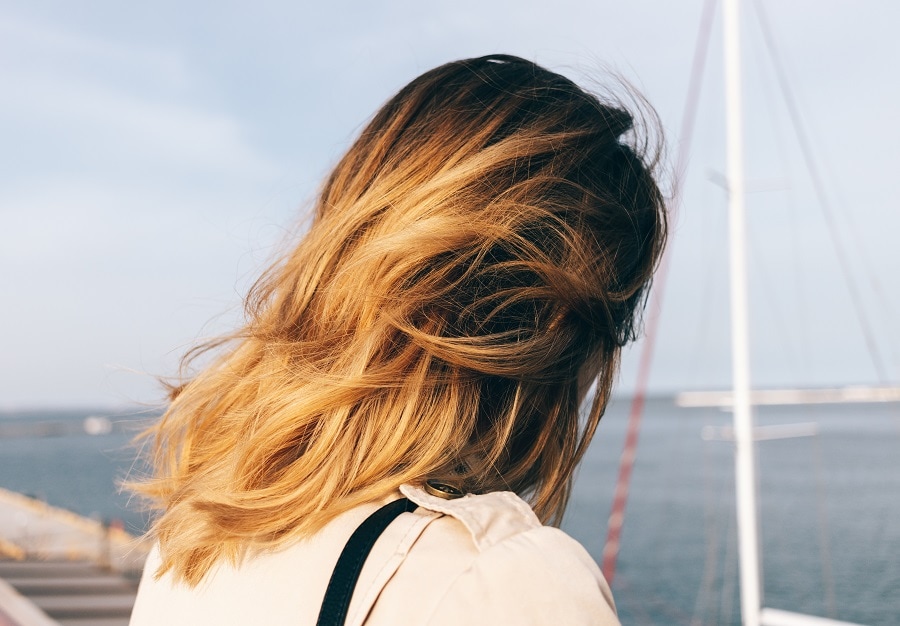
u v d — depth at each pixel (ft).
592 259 2.31
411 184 2.28
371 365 2.12
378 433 2.06
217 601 2.11
